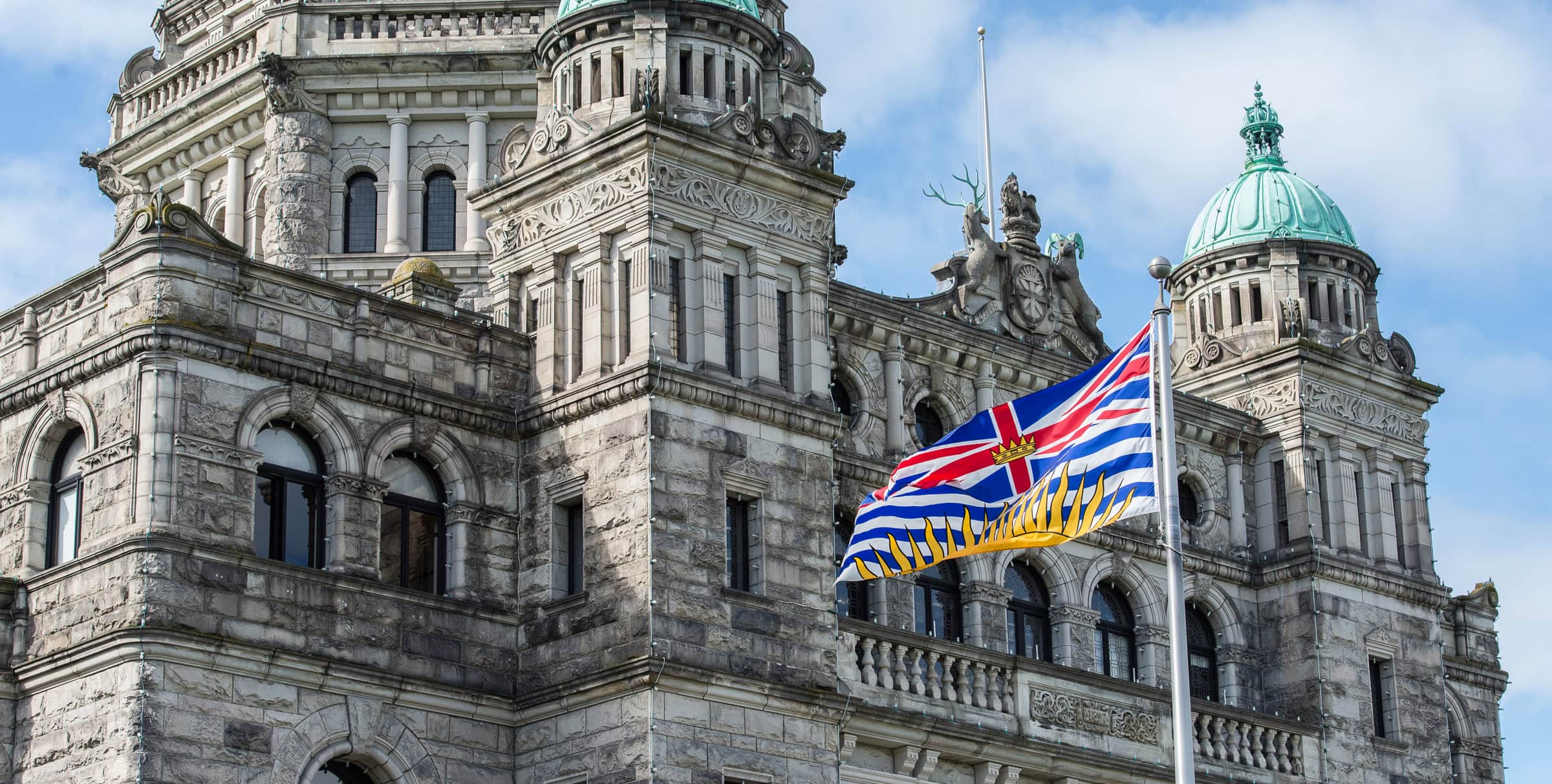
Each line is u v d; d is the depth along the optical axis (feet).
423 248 176.96
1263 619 169.17
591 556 130.31
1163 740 152.97
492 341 136.15
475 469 133.59
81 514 122.72
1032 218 165.37
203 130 183.73
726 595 129.70
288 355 125.80
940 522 127.65
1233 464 171.32
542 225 138.62
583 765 127.03
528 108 178.81
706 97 139.33
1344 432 173.27
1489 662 195.62
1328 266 178.70
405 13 179.32
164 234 123.13
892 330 151.64
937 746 139.33
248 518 122.11
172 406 120.78
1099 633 159.33
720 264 135.64
